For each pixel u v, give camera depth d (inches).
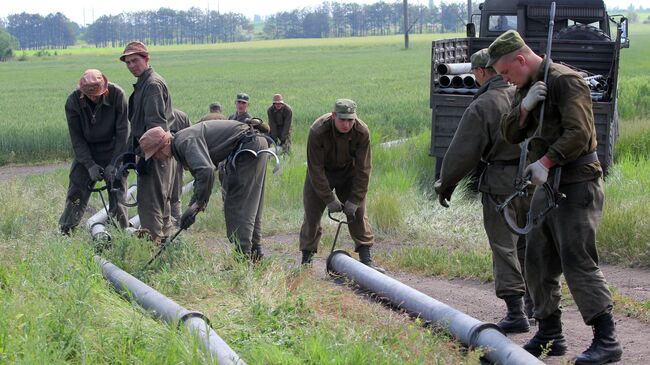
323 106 1310.3
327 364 182.1
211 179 299.1
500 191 231.6
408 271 318.3
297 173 512.4
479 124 230.1
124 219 360.8
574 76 192.7
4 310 198.7
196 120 1187.9
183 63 3540.8
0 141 866.8
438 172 485.1
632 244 313.6
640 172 462.3
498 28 578.9
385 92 1620.3
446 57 501.0
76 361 185.5
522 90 203.3
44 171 745.0
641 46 2992.1
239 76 2479.1
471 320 209.2
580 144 189.0
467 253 326.3
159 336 196.9
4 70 3435.0
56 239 294.4
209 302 252.5
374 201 407.8
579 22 568.1
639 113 833.5
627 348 215.5
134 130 339.6
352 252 347.9
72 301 211.2
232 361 177.8
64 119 1192.8
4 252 278.8
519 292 234.4
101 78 350.6
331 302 250.7
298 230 419.8
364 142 297.9
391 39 6053.2
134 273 283.3
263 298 242.8
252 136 319.3
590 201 197.5
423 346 197.5
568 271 200.2
